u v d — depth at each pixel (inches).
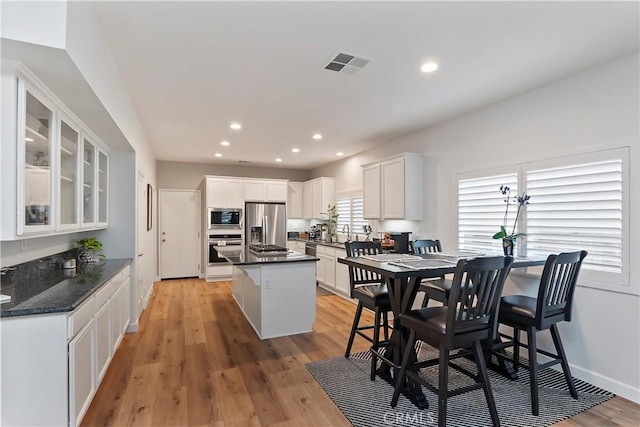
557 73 108.6
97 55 81.7
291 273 146.3
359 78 114.0
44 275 102.4
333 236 272.2
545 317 88.5
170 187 277.9
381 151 212.4
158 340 137.7
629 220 94.4
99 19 80.3
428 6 75.1
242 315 174.4
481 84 118.0
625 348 94.8
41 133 81.1
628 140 94.8
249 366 113.9
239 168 299.9
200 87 121.5
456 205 153.6
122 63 103.0
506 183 130.6
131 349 128.0
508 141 130.4
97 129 112.3
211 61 101.9
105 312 96.7
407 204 171.8
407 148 187.2
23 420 65.0
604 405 90.7
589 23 81.2
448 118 156.2
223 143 210.8
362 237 231.3
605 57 97.7
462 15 78.5
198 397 93.9
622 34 85.7
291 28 84.2
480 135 142.6
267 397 94.1
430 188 169.8
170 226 277.0
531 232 120.7
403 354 96.5
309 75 111.5
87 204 116.0
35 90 74.6
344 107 142.6
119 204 148.0
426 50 95.0
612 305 98.0
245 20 80.7
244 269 142.2
